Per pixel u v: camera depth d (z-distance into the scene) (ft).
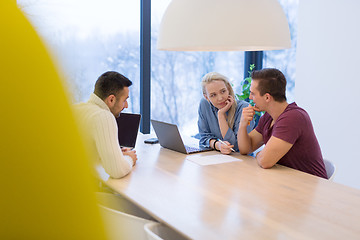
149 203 5.52
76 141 0.36
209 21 5.25
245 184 6.46
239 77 15.76
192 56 14.61
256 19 5.32
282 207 5.38
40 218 0.35
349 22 11.74
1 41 0.34
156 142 10.13
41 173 0.35
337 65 12.18
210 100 9.52
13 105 0.34
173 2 5.76
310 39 12.93
